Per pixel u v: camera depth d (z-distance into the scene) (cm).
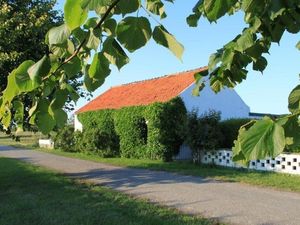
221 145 2180
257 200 1178
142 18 143
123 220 916
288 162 1750
